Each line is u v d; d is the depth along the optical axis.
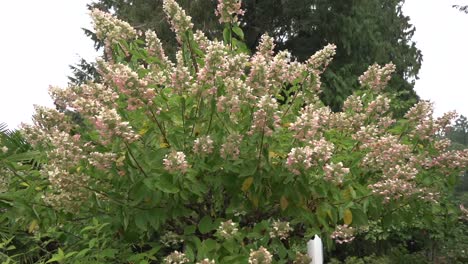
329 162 3.25
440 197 3.58
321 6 13.65
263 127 2.93
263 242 3.21
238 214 3.41
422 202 3.45
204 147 3.00
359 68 13.44
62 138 3.08
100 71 3.69
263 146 3.03
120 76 2.90
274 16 14.21
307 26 13.89
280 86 3.50
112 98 3.19
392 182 3.16
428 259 10.48
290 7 13.73
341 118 3.72
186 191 3.08
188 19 3.67
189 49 3.72
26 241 4.85
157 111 3.05
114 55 3.94
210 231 3.38
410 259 10.17
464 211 3.89
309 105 3.49
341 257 11.33
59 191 3.19
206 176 3.12
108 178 3.19
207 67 3.09
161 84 3.38
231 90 3.02
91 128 3.48
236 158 3.03
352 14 13.89
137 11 13.56
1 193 3.20
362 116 3.70
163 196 3.10
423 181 3.46
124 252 3.72
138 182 2.96
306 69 3.71
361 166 3.44
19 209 3.08
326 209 3.18
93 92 3.22
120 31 3.89
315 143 3.09
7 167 3.31
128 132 2.83
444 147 3.53
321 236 3.69
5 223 3.74
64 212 3.28
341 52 13.84
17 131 3.85
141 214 3.09
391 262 10.20
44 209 3.20
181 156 2.84
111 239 3.76
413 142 3.60
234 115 3.17
